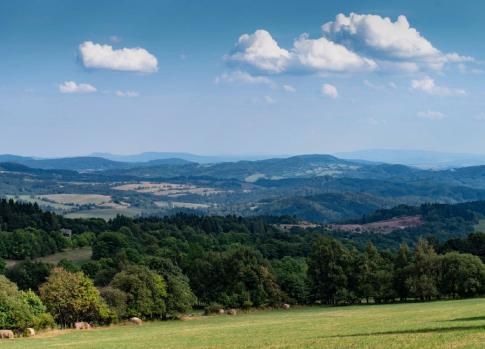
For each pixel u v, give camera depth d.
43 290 105.62
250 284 143.12
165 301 121.06
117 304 110.50
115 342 72.12
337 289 147.50
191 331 87.56
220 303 138.00
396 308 119.31
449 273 140.38
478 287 138.38
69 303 103.56
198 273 149.75
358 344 51.44
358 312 114.88
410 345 47.88
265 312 135.75
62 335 87.75
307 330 76.75
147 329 97.62
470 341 47.94
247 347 55.44
